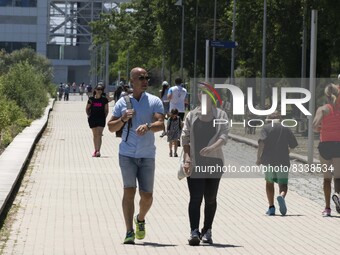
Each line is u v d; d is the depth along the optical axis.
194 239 24.08
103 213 29.45
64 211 29.73
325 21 70.62
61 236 24.86
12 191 32.97
